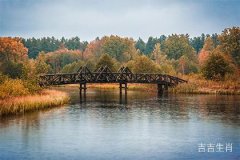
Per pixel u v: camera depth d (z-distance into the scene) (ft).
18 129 118.21
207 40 535.19
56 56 546.26
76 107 172.04
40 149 96.22
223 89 257.14
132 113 155.02
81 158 89.35
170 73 322.75
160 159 89.10
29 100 153.79
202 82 272.72
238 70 309.42
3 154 91.76
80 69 241.96
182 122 133.90
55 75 229.86
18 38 469.16
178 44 557.74
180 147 99.30
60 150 95.66
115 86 333.83
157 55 501.97
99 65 346.54
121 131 118.32
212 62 288.71
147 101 201.46
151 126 126.41
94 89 311.27
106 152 94.22
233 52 354.95
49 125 126.00
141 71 333.42
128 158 89.61
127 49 550.77
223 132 117.19
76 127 123.75
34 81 184.14
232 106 178.29
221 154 93.09
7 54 434.71
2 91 149.59
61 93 199.82
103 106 177.78
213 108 170.71
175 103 191.31
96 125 127.44
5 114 141.38
